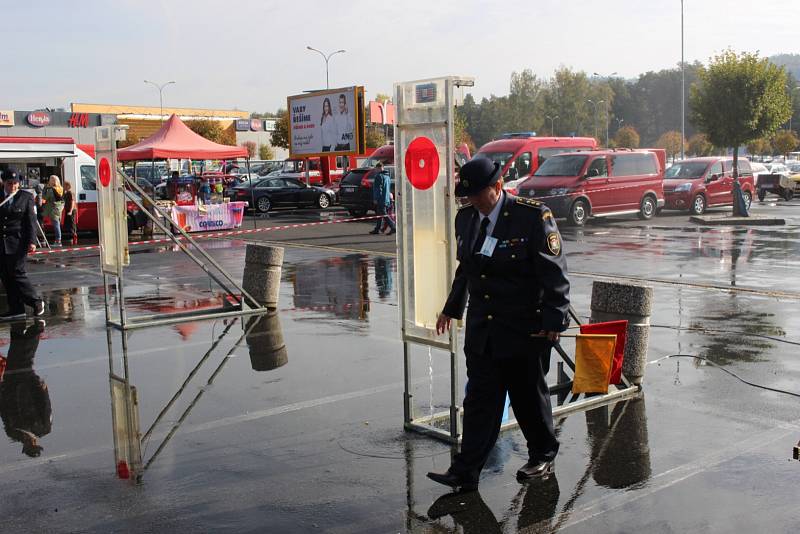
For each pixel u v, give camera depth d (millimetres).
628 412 5934
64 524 4277
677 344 7996
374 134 53500
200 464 5090
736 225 21500
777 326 8789
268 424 5820
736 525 4121
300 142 31828
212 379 7039
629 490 4570
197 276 13602
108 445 5465
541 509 4355
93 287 12484
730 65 22828
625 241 17797
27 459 5238
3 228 9750
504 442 5371
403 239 5461
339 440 5465
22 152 19906
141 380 7051
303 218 26344
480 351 4523
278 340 8508
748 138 22953
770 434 5438
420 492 4605
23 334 9023
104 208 9352
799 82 101562
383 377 7012
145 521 4301
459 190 4453
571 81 119500
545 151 26312
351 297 11109
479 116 135250
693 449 5180
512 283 4438
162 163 41656
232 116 83562
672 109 139250
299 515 4340
